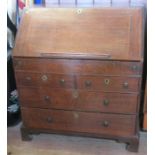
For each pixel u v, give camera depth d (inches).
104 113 69.2
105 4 77.0
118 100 66.6
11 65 84.4
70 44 64.8
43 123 75.2
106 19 65.1
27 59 66.9
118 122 69.6
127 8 65.1
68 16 67.5
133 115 67.7
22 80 70.2
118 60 61.4
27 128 77.2
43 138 80.9
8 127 86.8
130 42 62.0
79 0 79.2
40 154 73.8
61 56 63.8
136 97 65.1
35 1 81.9
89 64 63.6
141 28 62.8
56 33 66.7
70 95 68.9
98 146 76.4
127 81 63.6
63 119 73.0
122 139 71.6
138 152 72.9
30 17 69.7
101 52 62.2
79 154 73.4
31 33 68.2
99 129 71.9
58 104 71.1
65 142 78.7
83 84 66.5
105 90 66.1
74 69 65.1
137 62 60.7
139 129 80.3
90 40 64.1
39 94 71.0
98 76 64.6
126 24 63.7
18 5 83.7
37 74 68.1
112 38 63.2
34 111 74.1
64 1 80.1
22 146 77.4
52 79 67.8
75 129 73.6
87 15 66.5
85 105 69.3
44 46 66.1
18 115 89.0
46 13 69.1
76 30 65.8
